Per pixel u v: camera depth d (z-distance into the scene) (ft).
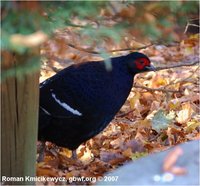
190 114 34.24
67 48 17.31
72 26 16.88
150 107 35.96
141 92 37.91
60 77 27.12
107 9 15.71
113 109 27.53
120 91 27.37
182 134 31.58
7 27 14.44
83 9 15.03
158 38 17.76
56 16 15.65
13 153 22.16
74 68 27.20
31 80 21.58
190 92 38.34
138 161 17.95
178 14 16.33
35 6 14.23
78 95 26.66
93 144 30.71
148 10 15.58
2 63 16.71
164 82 40.32
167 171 17.10
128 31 16.15
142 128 32.32
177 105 35.50
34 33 14.56
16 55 17.01
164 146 30.66
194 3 15.76
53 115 26.78
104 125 27.89
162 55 47.55
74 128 27.09
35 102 22.09
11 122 21.83
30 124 22.13
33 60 16.20
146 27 15.65
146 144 29.99
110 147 30.40
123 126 32.73
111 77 26.99
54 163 27.89
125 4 15.79
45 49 17.01
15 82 21.40
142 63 27.66
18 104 21.71
